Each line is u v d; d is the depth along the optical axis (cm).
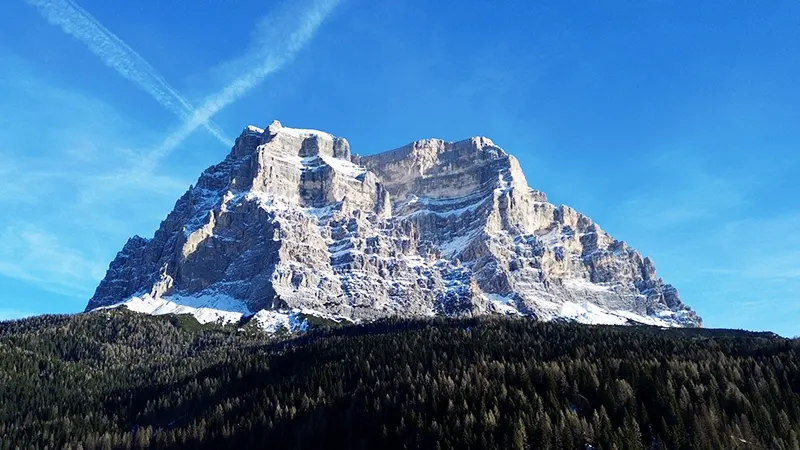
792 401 16850
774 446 15012
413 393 17788
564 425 15175
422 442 15712
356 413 17962
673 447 14975
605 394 16900
